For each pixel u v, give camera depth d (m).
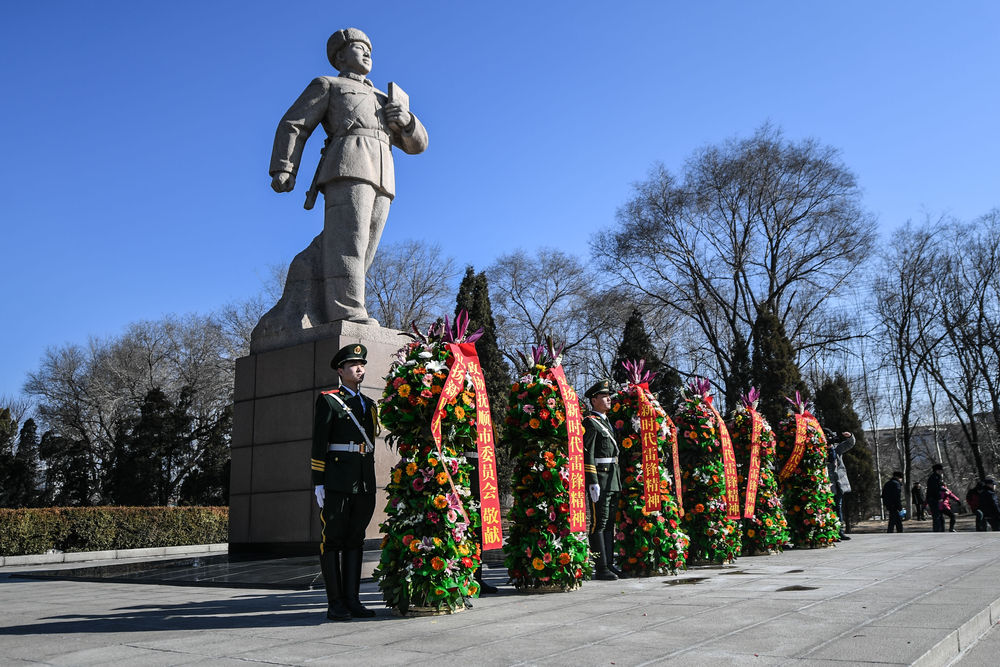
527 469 7.30
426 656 4.25
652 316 34.44
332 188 11.95
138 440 35.16
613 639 4.62
